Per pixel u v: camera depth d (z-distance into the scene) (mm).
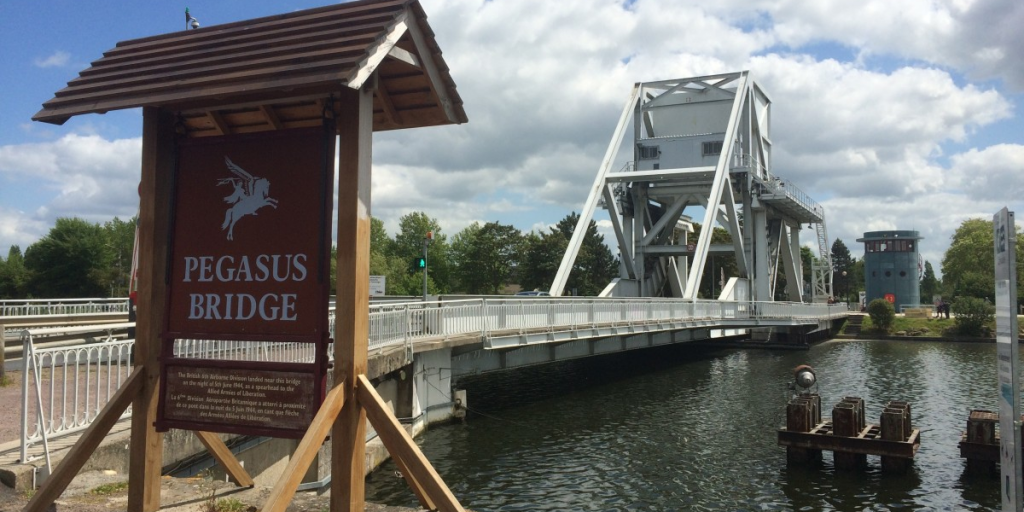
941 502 13508
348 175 5129
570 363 38125
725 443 18531
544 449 17625
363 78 4812
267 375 5277
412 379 17875
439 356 19547
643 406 24297
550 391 27625
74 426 8055
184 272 5543
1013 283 4965
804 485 14617
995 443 14914
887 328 58656
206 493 6516
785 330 50594
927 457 16922
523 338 21703
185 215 5582
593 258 78625
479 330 20438
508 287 97125
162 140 5695
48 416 9523
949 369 36062
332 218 5266
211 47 5645
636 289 45094
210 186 5539
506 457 16766
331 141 5285
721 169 42500
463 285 76812
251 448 10961
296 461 4598
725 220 47156
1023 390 29328
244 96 5512
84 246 69500
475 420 20906
